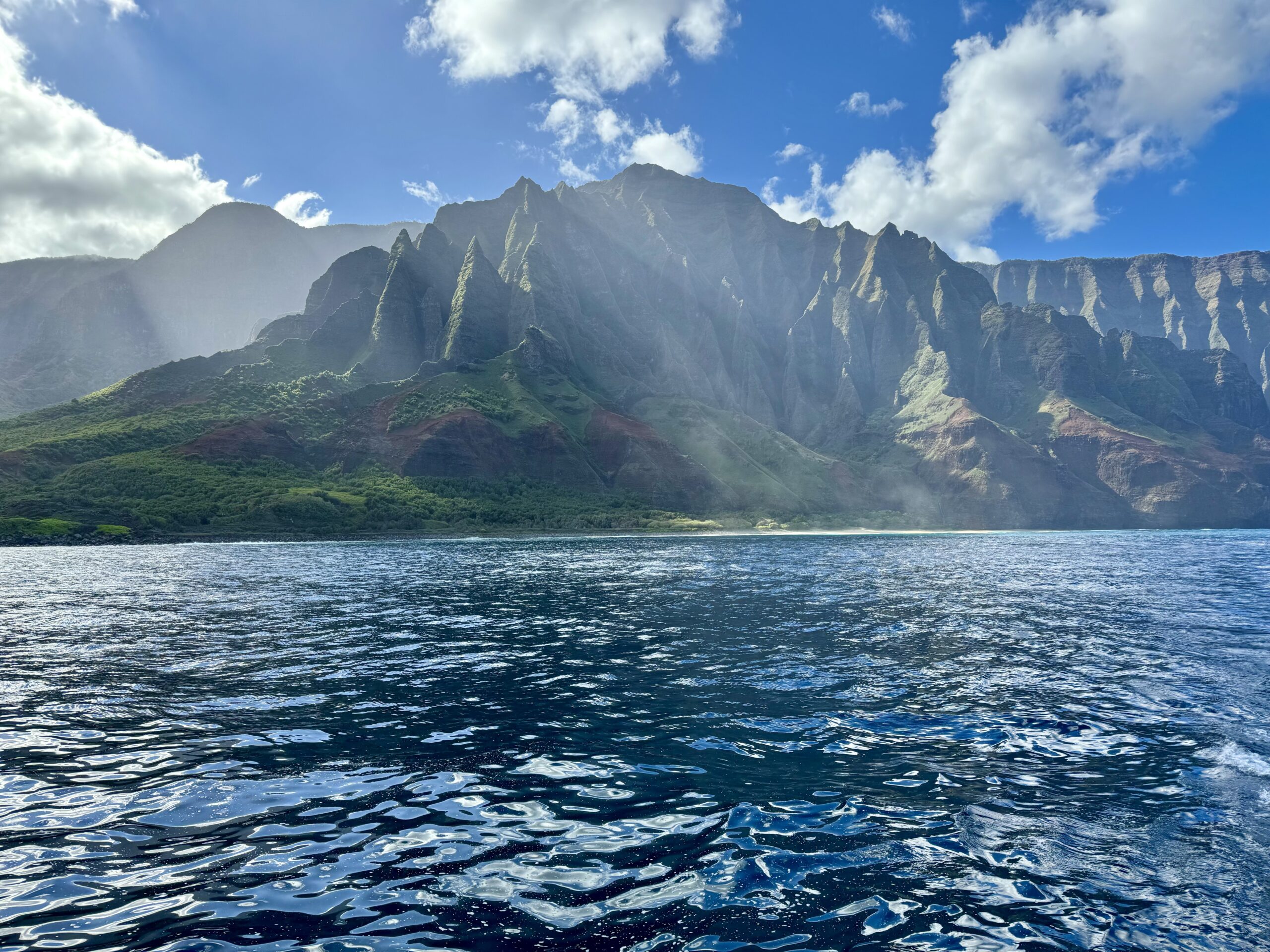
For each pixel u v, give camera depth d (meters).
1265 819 8.89
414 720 13.80
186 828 8.77
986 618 28.27
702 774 10.74
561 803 9.60
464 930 6.48
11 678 17.62
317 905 6.92
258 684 17.00
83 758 11.56
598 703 15.13
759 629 25.47
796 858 7.97
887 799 9.70
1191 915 6.71
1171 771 10.70
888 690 16.11
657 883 7.41
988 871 7.63
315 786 10.29
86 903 6.95
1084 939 6.32
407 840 8.45
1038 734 12.64
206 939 6.31
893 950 6.15
